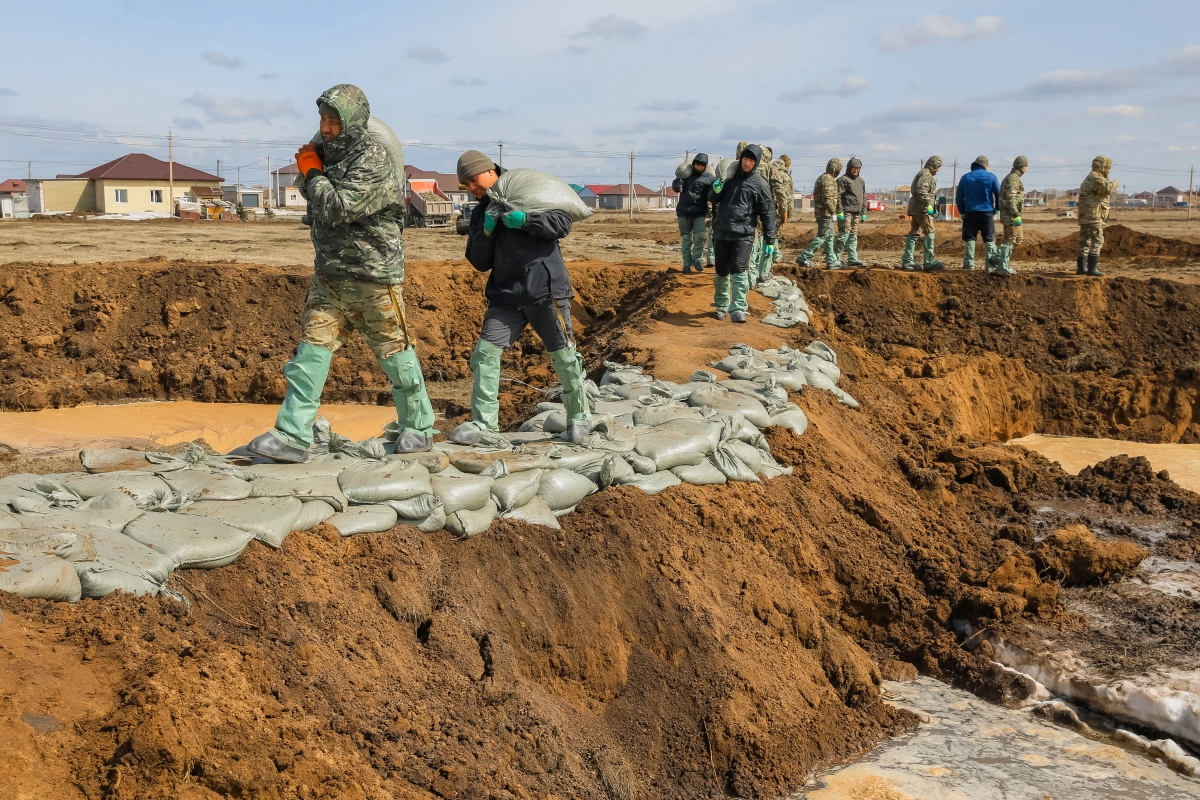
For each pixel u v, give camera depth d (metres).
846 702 6.64
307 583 4.93
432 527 5.73
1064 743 6.35
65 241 28.78
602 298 19.73
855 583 7.96
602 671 5.85
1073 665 7.05
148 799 3.21
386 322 5.98
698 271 17.53
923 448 11.84
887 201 112.81
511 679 5.31
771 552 7.55
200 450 5.73
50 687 3.45
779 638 6.66
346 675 4.58
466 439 6.67
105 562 4.22
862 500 8.83
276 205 86.31
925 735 6.41
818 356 12.30
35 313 17.05
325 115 5.41
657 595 6.21
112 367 16.73
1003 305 17.86
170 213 64.31
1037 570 8.62
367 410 15.64
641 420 7.98
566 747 5.16
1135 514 10.54
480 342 6.74
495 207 6.25
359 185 5.47
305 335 5.86
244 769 3.49
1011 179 18.66
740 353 11.05
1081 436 15.96
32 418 14.57
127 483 4.97
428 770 4.27
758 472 8.18
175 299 17.69
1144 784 5.81
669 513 6.88
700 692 5.85
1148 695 6.49
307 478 5.56
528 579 5.94
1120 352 17.19
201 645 4.09
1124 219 57.00
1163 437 15.52
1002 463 11.37
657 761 5.57
